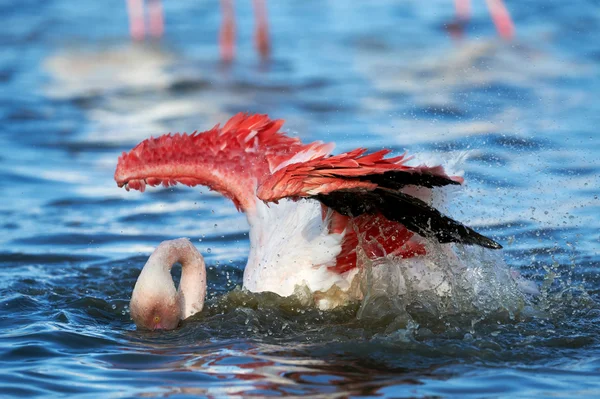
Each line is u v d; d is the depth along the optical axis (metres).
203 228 13.73
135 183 10.19
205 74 24.17
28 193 15.48
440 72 22.80
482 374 7.59
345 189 8.17
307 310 9.41
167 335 9.05
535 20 28.45
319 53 26.14
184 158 10.09
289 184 8.22
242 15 33.00
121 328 9.35
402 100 20.14
